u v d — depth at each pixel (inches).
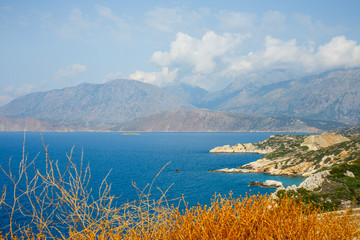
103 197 173.2
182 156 5856.3
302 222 151.3
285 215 152.3
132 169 4005.9
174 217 153.3
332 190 1123.3
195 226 142.7
